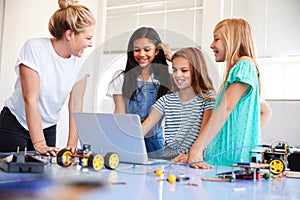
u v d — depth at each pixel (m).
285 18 2.96
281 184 0.85
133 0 3.59
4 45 2.96
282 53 2.96
